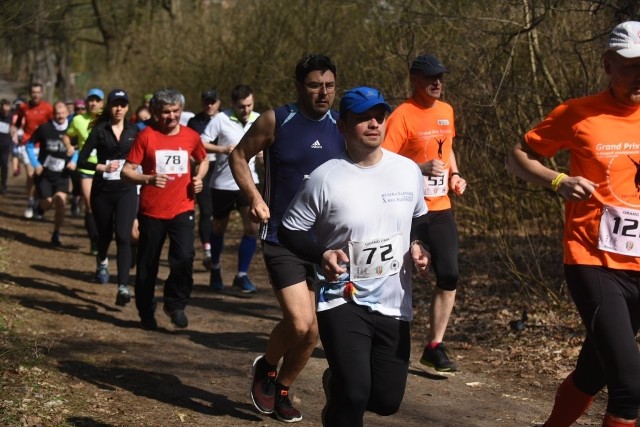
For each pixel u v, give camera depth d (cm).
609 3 864
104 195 1069
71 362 757
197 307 1068
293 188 609
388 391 483
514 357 814
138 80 2781
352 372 471
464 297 1048
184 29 2480
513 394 713
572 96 1026
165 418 627
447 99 1161
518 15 1070
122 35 3297
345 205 479
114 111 1061
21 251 1413
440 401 696
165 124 891
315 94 603
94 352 802
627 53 477
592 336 481
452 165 801
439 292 758
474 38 1098
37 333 846
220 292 1171
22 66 5269
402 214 486
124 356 799
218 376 755
